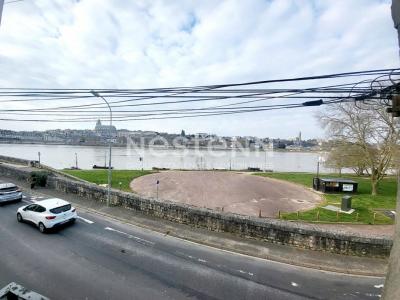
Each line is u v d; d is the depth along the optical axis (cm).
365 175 4944
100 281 1086
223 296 1005
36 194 2416
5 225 1680
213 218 1617
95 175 3934
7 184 2164
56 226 1588
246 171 5597
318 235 1368
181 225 1695
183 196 3091
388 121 3030
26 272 1141
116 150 11125
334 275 1173
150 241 1482
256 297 1002
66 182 2466
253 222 1496
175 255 1321
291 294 1026
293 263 1262
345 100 730
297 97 763
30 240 1467
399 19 358
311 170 7200
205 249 1393
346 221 2231
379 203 2883
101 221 1789
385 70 622
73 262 1237
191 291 1030
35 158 8025
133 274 1143
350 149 3472
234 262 1262
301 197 3228
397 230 320
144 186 3472
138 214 1891
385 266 1241
